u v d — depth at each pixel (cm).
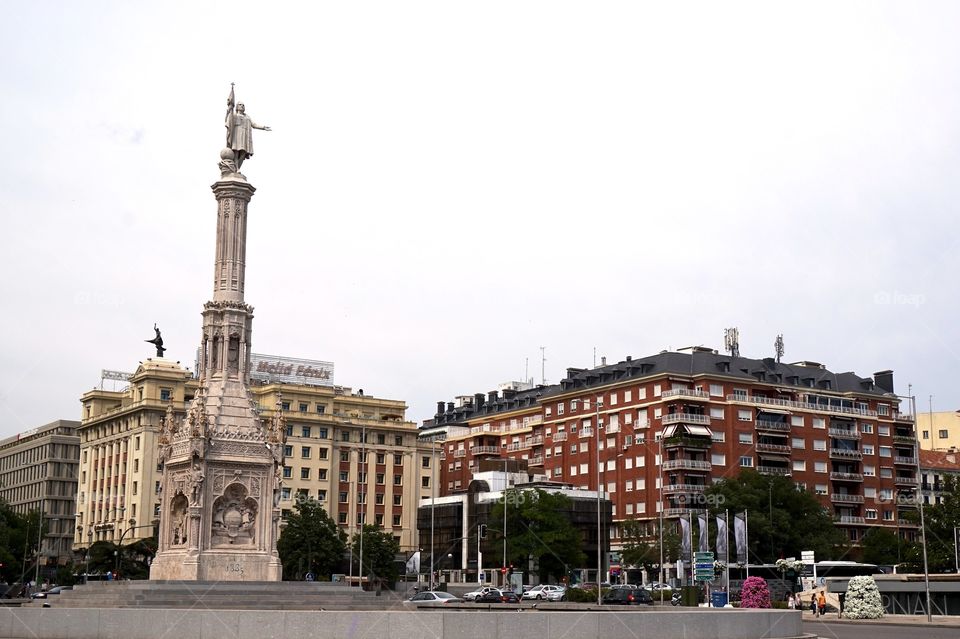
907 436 16788
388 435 16200
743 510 12712
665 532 12912
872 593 7556
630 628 3891
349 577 10956
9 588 11331
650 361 15650
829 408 15925
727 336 17125
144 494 14512
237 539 5400
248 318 5706
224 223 5756
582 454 16125
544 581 12988
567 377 17550
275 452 5525
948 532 11969
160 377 14938
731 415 14938
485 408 19238
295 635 3688
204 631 3709
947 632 5875
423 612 3700
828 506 15500
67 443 19062
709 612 4056
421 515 15488
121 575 12194
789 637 4250
